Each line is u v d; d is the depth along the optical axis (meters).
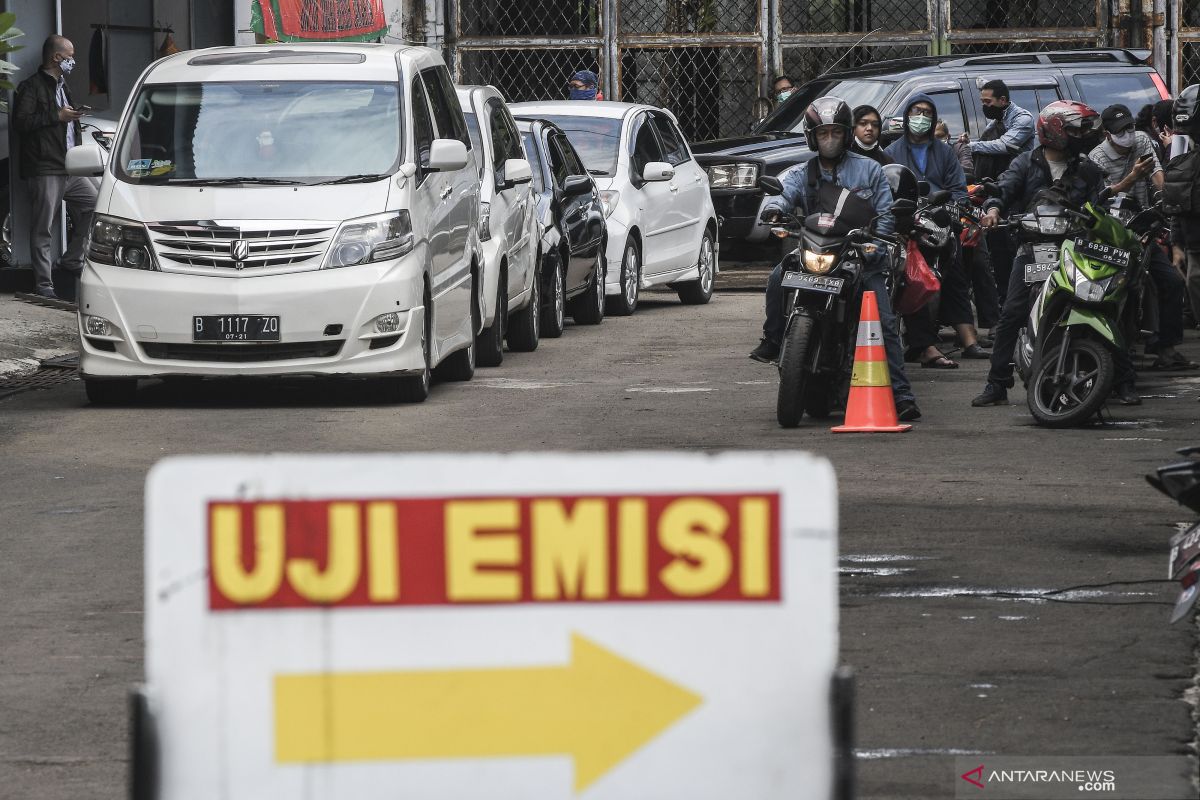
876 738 14.77
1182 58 79.38
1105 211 33.84
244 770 5.69
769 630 5.73
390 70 40.00
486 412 35.94
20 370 44.38
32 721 15.66
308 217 36.91
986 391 36.59
